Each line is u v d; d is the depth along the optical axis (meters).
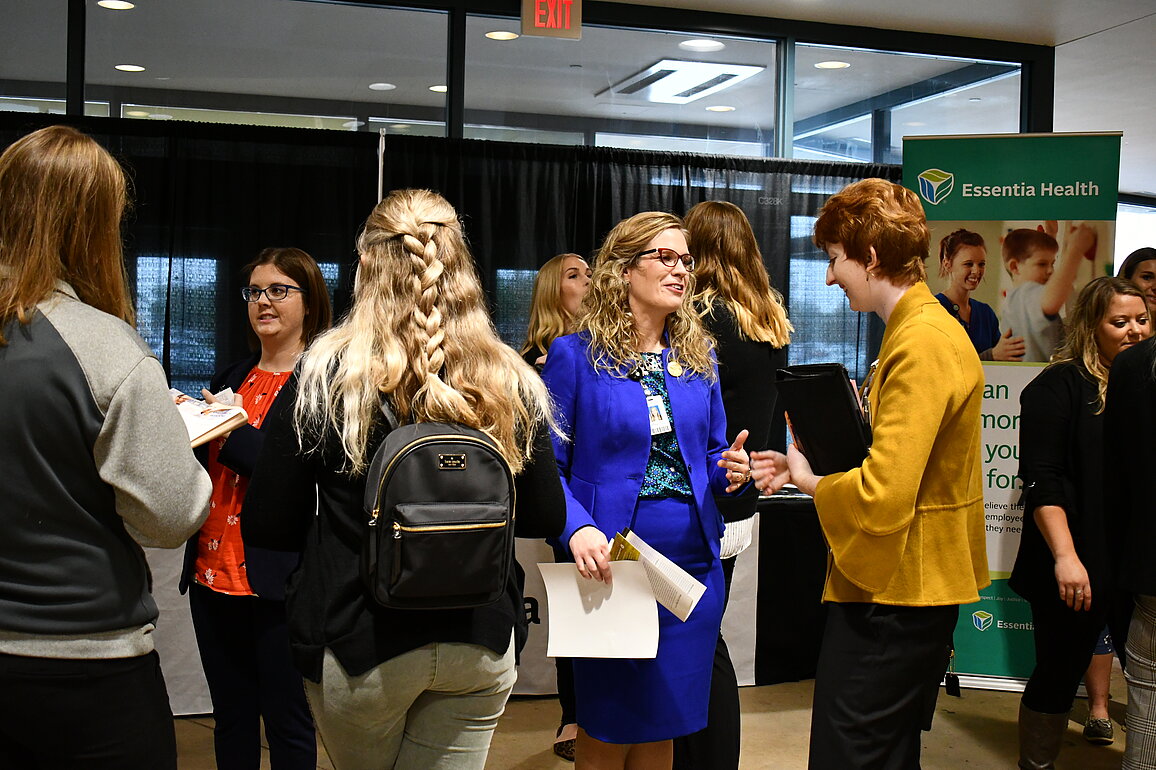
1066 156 3.91
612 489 2.10
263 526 1.55
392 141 4.33
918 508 1.88
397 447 1.45
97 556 1.43
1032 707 3.16
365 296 1.58
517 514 1.68
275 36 4.46
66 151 1.44
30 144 1.44
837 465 1.93
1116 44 5.40
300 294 2.58
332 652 1.49
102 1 4.25
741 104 5.02
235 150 4.18
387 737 1.57
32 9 4.18
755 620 3.99
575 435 2.16
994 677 4.00
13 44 4.17
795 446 2.08
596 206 4.55
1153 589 2.02
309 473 1.54
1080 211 3.91
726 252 2.52
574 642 1.99
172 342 4.13
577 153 4.53
